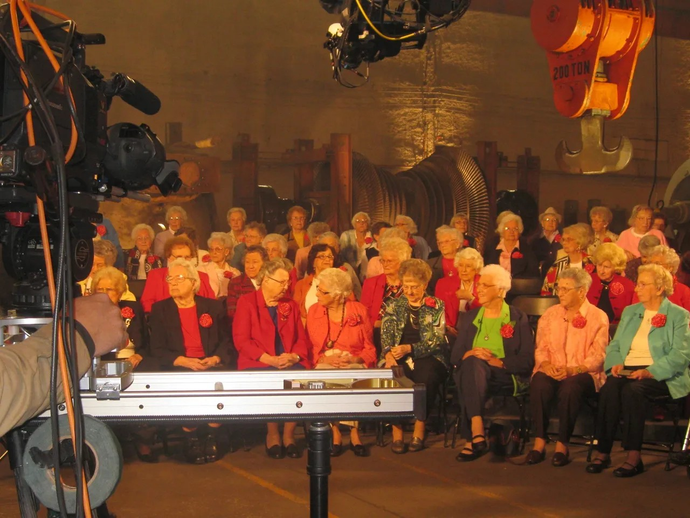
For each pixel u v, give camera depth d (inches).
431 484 180.4
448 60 516.1
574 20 211.0
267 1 474.6
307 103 485.4
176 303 206.2
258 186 414.9
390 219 410.6
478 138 523.8
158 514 158.6
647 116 558.9
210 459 197.6
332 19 490.3
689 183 347.6
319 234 315.0
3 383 55.0
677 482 182.7
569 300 203.5
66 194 60.7
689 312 195.3
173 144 419.8
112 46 438.0
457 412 236.2
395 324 212.7
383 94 502.9
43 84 64.8
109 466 63.1
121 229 366.3
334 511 161.0
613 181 551.5
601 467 190.9
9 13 66.0
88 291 223.9
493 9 462.0
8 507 160.1
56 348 58.4
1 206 66.4
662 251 231.0
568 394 195.2
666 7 498.9
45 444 62.8
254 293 205.2
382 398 73.2
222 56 465.4
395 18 151.3
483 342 208.2
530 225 450.6
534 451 198.7
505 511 161.9
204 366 200.5
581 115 224.5
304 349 205.9
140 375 79.5
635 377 192.2
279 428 215.9
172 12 452.1
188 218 385.7
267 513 159.6
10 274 70.3
